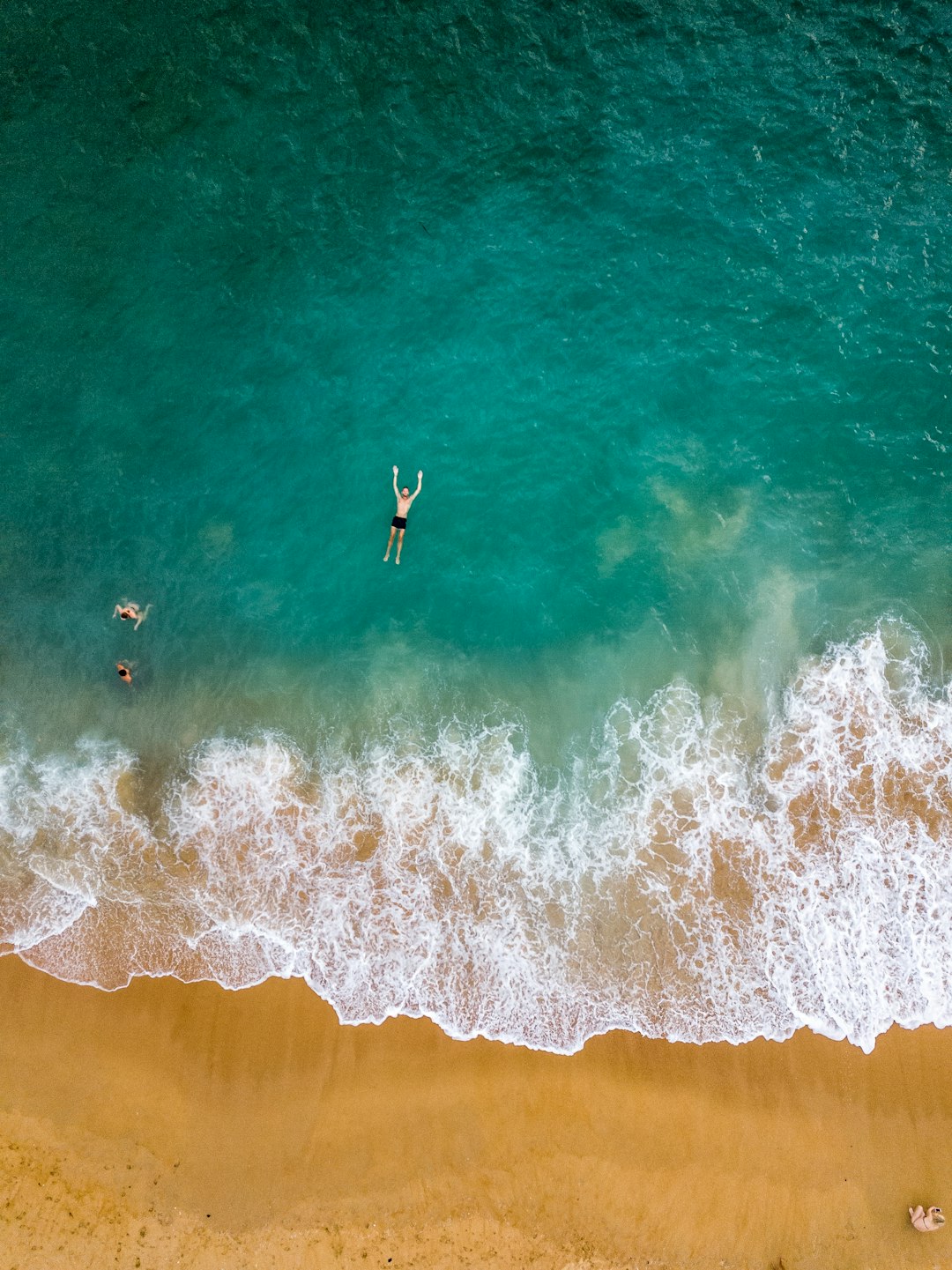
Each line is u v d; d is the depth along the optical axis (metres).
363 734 15.69
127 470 16.44
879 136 17.08
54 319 16.53
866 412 16.78
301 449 16.62
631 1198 14.14
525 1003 14.59
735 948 14.87
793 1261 14.10
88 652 15.95
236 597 16.28
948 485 16.62
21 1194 13.88
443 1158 14.14
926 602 16.23
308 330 16.73
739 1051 14.53
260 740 15.59
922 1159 14.34
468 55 16.97
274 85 16.80
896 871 15.20
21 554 16.19
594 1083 14.34
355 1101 14.20
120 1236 13.86
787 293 16.86
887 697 15.84
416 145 16.89
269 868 14.98
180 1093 14.20
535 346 16.83
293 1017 14.43
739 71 17.16
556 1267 14.00
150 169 16.70
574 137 17.02
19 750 15.47
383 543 16.47
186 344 16.62
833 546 16.48
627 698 15.89
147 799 15.27
